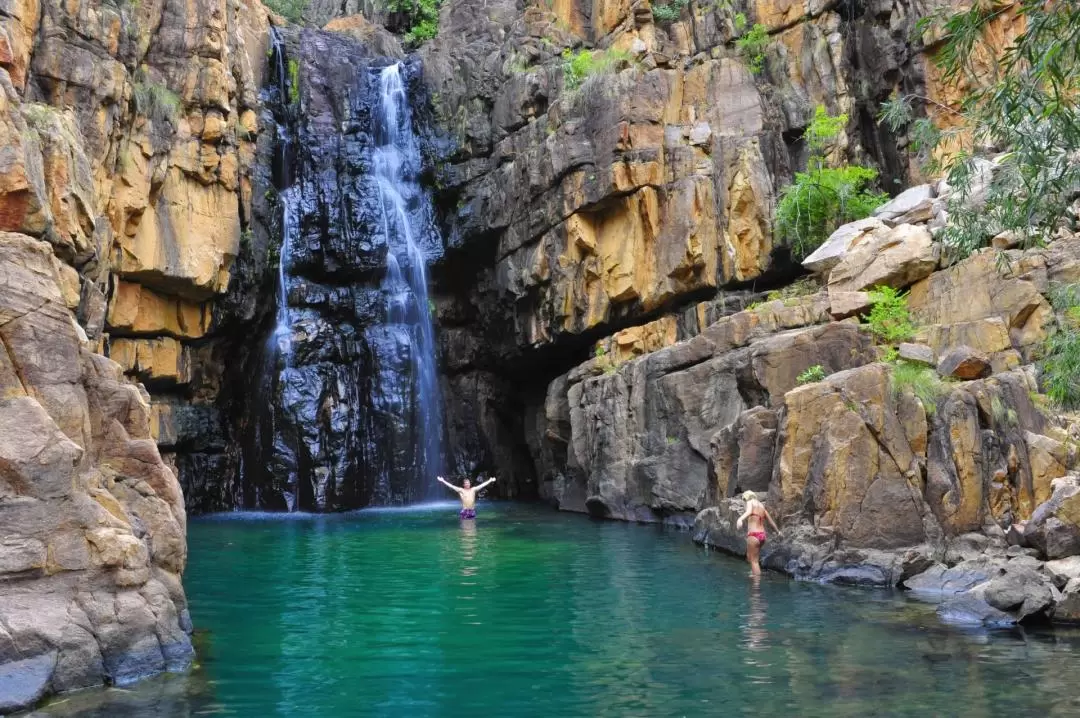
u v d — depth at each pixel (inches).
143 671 357.7
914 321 708.7
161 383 995.3
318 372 1088.2
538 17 1167.0
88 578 354.9
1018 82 340.2
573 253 1021.8
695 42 1056.2
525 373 1227.9
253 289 1069.1
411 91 1199.6
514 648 400.5
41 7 768.3
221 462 1064.8
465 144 1143.6
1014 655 375.2
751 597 502.6
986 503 559.5
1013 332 642.2
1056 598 440.5
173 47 940.6
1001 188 401.1
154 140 896.3
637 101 983.6
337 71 1188.5
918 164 924.0
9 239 378.3
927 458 565.6
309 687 344.2
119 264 871.7
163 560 409.1
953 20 364.5
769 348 703.1
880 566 537.6
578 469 1013.8
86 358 415.8
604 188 976.9
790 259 938.7
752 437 664.4
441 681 352.8
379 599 507.5
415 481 1134.4
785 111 986.1
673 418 840.9
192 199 951.6
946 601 473.7
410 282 1180.5
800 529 581.6
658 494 840.3
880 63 966.4
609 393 919.0
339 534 799.1
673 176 980.6
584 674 358.9
